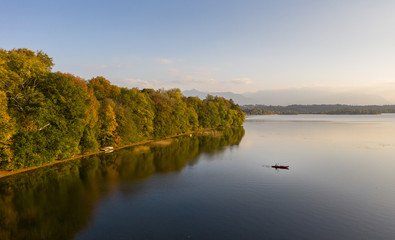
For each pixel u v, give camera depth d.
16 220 28.86
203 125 154.12
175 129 112.62
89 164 55.66
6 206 32.66
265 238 25.34
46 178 44.38
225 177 46.91
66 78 54.69
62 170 49.81
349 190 40.09
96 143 68.50
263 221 29.08
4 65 43.44
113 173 48.78
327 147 82.69
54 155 53.88
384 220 29.69
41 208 32.16
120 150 74.62
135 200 35.09
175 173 49.41
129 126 80.94
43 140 49.59
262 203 34.47
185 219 29.36
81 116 58.31
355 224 28.66
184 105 132.38
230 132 137.75
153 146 83.62
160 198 35.97
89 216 29.98
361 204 34.41
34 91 49.88
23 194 36.81
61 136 53.47
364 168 54.34
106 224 27.97
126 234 25.81
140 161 59.78
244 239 25.08
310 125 192.88
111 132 76.25
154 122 103.25
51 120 51.38
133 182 43.28
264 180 45.19
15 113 45.56
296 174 49.31
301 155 68.81
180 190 39.50
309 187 41.44
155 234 25.84
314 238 25.55
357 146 84.56
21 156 45.75
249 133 131.00
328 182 44.25
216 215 30.50
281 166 54.28
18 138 45.28
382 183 43.66
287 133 130.00
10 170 47.81
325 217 30.36
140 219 29.23
